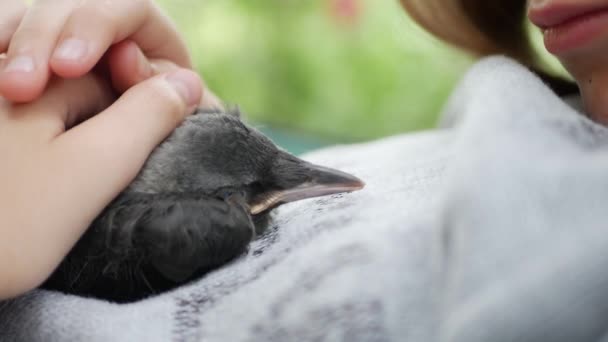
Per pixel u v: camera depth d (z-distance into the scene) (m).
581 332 0.28
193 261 0.37
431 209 0.34
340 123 1.01
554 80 0.49
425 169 0.42
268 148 0.42
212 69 1.05
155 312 0.35
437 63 0.92
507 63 0.35
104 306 0.36
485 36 0.55
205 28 1.05
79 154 0.36
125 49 0.41
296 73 1.03
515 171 0.30
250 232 0.38
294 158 0.42
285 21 1.04
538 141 0.30
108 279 0.38
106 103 0.41
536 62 0.54
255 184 0.41
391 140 0.53
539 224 0.29
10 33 0.40
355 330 0.32
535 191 0.29
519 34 0.55
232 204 0.39
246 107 1.04
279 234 0.38
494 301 0.29
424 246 0.33
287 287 0.34
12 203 0.35
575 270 0.28
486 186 0.30
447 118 0.39
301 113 1.03
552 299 0.28
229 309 0.34
